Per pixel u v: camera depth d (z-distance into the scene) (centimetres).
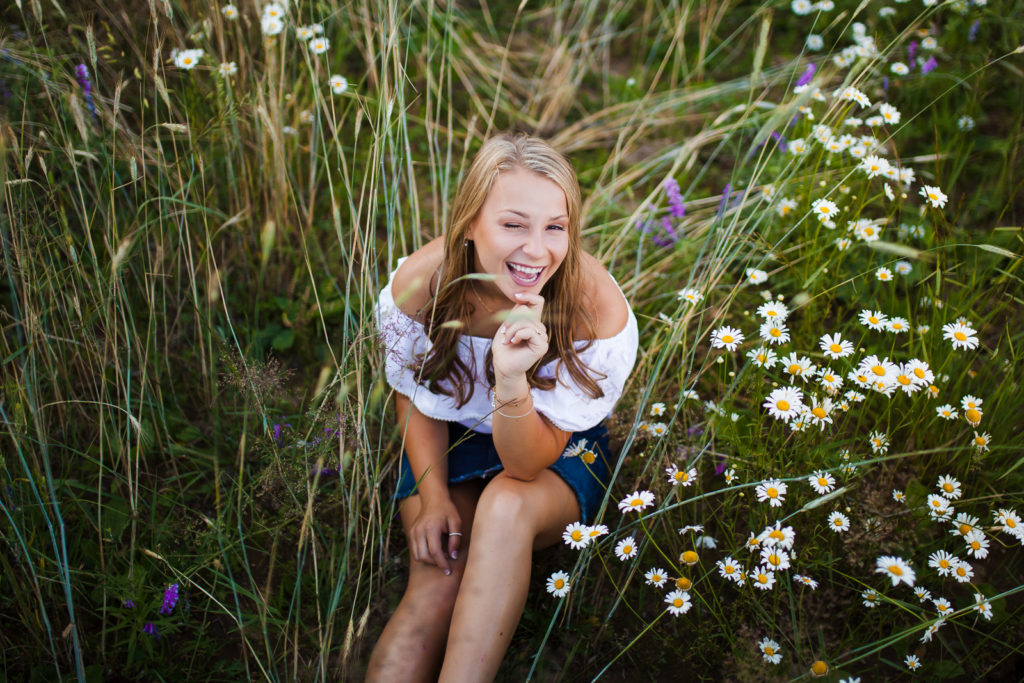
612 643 179
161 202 210
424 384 184
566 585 159
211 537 178
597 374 182
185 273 236
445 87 315
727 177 291
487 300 177
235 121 223
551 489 172
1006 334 201
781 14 347
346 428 170
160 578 186
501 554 158
